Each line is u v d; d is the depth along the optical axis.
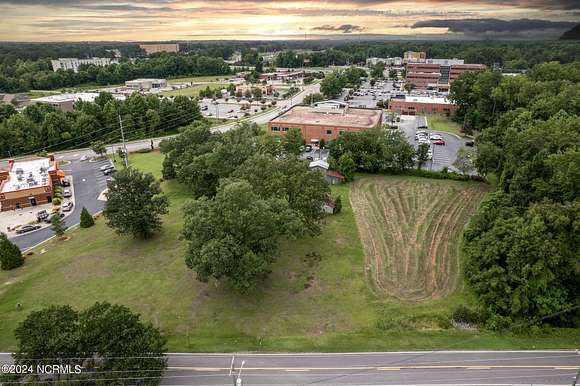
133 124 124.62
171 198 75.31
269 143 80.12
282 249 55.44
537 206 45.25
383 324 41.00
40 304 45.38
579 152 46.84
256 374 34.84
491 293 42.31
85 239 61.56
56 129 114.81
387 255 54.00
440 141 102.81
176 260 53.50
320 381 33.94
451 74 197.38
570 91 84.88
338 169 80.81
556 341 38.53
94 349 30.09
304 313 43.12
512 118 82.50
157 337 32.94
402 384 33.47
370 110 127.12
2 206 75.12
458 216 64.12
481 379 33.78
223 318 42.50
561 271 41.41
